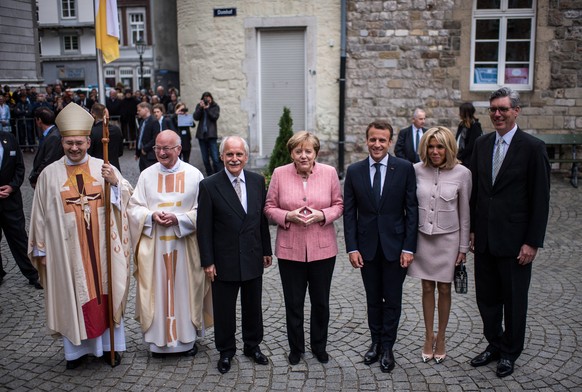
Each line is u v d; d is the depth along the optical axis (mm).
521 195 3963
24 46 22000
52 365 4273
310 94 11430
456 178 4090
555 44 10602
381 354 4215
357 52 11070
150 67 42188
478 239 4121
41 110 6020
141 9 41594
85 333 4074
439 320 4266
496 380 3971
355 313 5203
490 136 4121
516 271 4012
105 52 7371
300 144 4062
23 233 5887
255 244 4168
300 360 4316
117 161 6980
